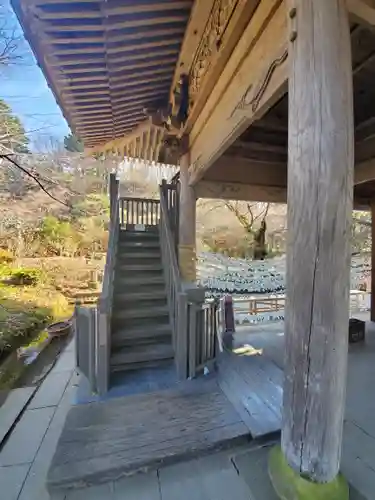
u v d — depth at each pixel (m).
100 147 5.00
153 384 2.87
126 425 2.21
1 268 9.55
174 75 3.18
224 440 2.04
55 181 7.53
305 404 1.32
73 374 3.20
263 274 6.25
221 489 1.71
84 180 12.93
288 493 1.41
